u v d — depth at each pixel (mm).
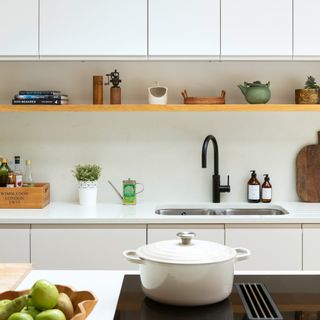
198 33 3176
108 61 3549
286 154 3592
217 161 3496
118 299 1389
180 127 3590
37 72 3557
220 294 1306
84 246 2990
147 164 3594
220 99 3316
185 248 1325
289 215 3041
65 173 3594
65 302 1142
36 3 3166
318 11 3174
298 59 3215
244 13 3172
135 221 2969
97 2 3164
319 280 1572
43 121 3576
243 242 2990
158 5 3164
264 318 1223
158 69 3562
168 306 1320
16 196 3289
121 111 3529
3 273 1626
